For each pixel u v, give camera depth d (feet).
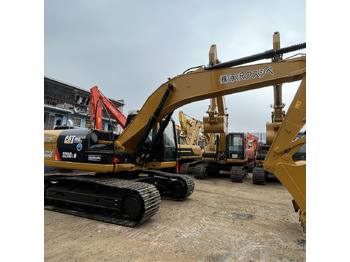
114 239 12.48
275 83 13.94
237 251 11.35
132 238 12.66
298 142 12.69
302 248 11.82
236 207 19.97
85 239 12.41
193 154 47.50
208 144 42.45
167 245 11.85
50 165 17.71
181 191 21.70
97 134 17.66
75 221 15.28
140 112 18.12
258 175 33.68
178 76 16.75
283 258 10.73
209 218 16.52
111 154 16.08
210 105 31.04
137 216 15.06
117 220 15.26
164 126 19.45
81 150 16.60
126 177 19.72
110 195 16.08
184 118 51.13
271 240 12.79
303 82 12.85
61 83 74.23
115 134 24.08
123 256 10.60
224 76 15.07
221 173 48.08
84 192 17.12
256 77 14.12
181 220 15.89
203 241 12.43
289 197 25.41
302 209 12.25
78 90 79.97
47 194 18.61
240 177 35.35
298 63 13.12
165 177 22.89
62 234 13.02
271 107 31.86
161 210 18.28
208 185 32.22
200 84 15.80
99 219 15.44
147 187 15.53
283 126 13.19
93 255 10.63
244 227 14.83
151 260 10.28
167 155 22.56
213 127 30.99
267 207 20.30
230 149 38.78
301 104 12.85
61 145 17.53
